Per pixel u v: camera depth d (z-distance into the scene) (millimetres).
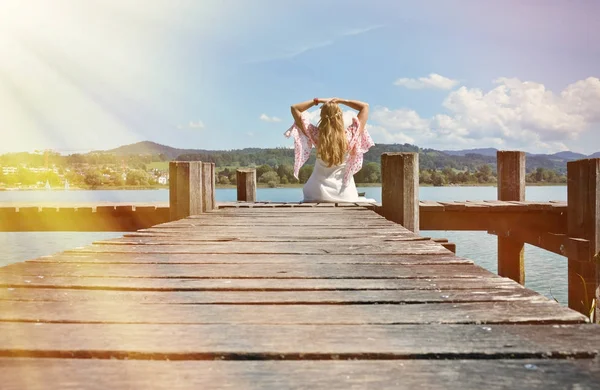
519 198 8305
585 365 1323
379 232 4156
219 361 1379
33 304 1931
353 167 7316
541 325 1650
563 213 6852
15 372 1295
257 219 5289
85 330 1616
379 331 1604
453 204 6949
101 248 3311
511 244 8172
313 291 2168
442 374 1272
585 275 5410
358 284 2271
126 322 1709
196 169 6191
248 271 2574
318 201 7375
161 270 2592
